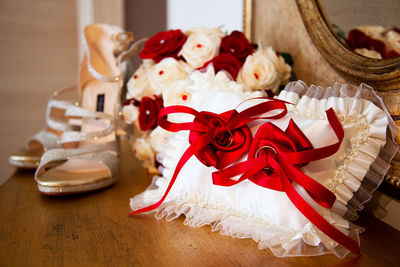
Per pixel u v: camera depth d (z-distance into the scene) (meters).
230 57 0.47
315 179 0.34
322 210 0.33
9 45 1.18
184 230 0.37
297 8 0.52
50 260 0.32
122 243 0.34
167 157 0.44
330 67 0.45
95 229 0.37
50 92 1.24
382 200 0.38
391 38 0.35
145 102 0.52
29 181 0.54
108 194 0.48
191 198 0.39
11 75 1.20
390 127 0.34
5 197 0.47
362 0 0.39
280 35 0.57
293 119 0.35
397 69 0.34
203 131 0.38
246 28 0.66
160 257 0.32
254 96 0.40
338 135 0.33
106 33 0.64
